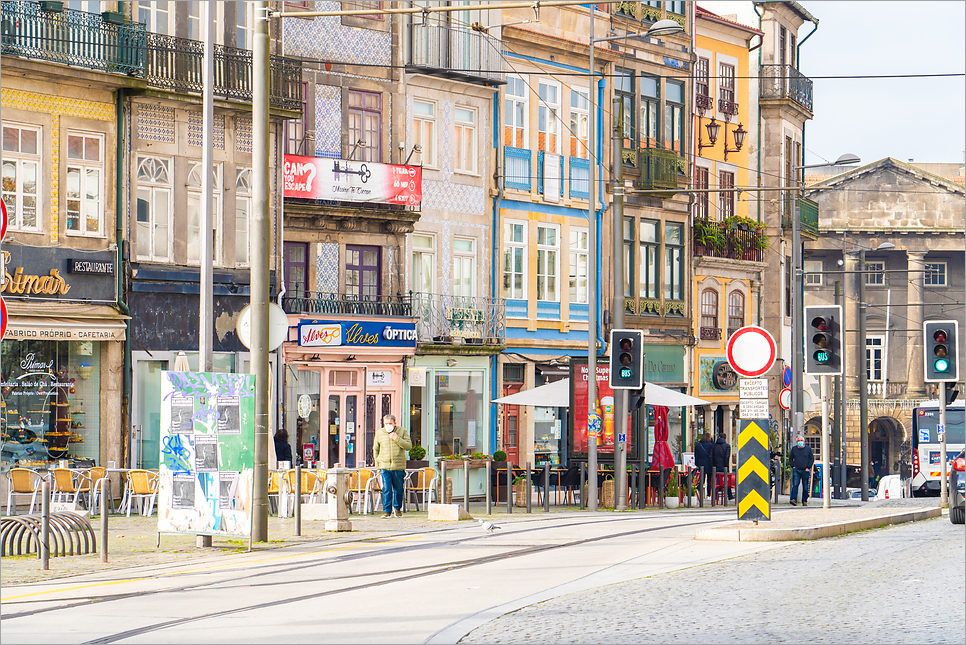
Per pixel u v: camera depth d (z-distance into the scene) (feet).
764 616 56.24
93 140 139.23
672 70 234.58
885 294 382.83
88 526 88.07
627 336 138.10
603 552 86.89
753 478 98.37
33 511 116.26
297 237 164.25
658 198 229.86
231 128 152.87
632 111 224.94
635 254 223.71
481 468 167.94
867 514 113.70
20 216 133.08
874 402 377.71
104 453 138.51
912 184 382.01
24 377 132.57
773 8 271.90
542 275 201.87
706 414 243.60
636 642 49.88
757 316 262.26
